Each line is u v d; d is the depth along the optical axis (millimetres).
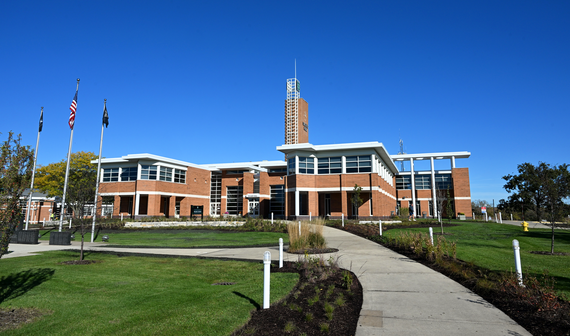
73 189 15703
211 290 8547
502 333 5391
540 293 6750
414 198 52219
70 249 16812
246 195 47188
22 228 26125
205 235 24453
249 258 13180
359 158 37344
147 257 14305
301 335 5387
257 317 6242
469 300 7164
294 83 167375
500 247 15594
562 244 17156
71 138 26250
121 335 5621
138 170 41562
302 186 37500
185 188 46531
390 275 9523
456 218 49812
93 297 8008
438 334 5375
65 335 5703
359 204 34406
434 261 11391
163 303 7359
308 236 15453
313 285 8414
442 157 52750
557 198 13672
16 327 6074
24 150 6891
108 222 32531
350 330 5582
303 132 166000
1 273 10930
